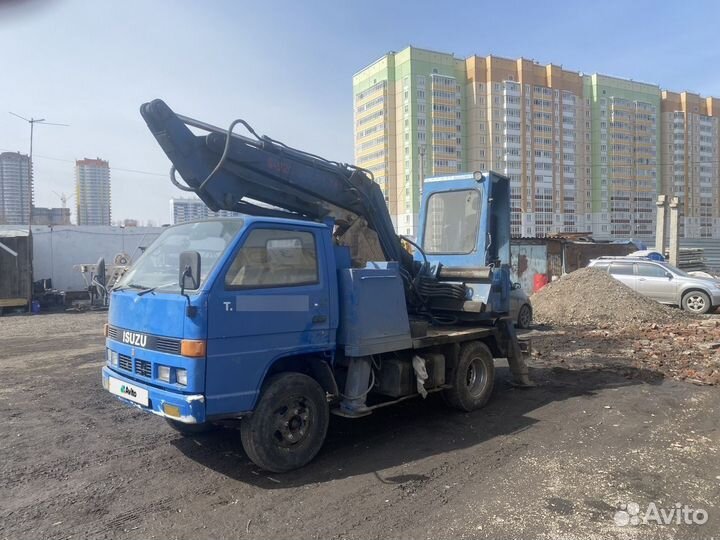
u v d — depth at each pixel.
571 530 3.77
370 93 68.44
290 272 4.97
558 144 74.56
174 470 4.93
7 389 8.09
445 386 6.52
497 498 4.29
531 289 22.89
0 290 19.56
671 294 17.39
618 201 78.62
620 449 5.38
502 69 69.62
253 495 4.39
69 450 5.46
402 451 5.38
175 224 5.65
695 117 80.75
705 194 81.44
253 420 4.63
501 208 8.21
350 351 5.27
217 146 5.44
